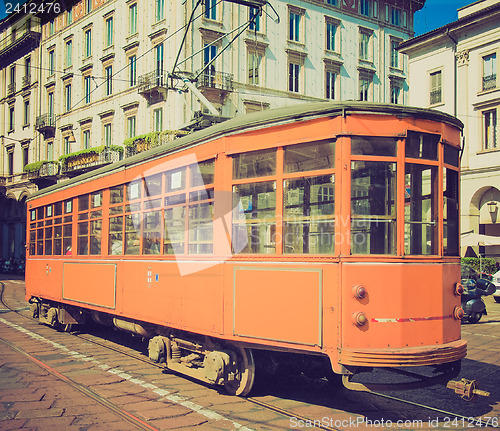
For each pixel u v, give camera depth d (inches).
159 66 1056.2
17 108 1614.2
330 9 1227.9
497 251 940.0
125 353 357.1
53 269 449.1
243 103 1065.5
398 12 1371.8
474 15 928.3
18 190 1593.3
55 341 402.9
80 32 1312.7
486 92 932.0
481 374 301.6
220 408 229.1
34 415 219.0
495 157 920.9
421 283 207.6
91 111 1264.8
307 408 230.2
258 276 225.0
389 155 206.8
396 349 197.8
